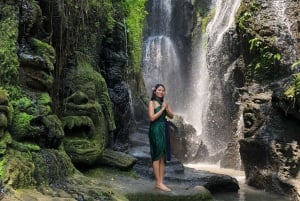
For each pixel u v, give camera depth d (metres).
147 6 25.00
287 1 13.60
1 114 5.68
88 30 10.40
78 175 7.20
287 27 13.23
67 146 8.20
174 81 23.44
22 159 5.79
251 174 11.66
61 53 8.67
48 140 6.79
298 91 10.39
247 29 14.02
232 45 16.17
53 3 8.15
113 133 10.70
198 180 9.93
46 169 6.27
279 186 10.44
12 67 6.45
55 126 6.95
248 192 10.67
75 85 9.12
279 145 10.80
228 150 15.49
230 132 16.09
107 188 6.99
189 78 22.78
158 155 8.36
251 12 14.12
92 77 9.55
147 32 24.59
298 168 10.28
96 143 8.64
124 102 11.41
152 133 8.42
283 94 10.91
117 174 9.03
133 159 9.49
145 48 24.06
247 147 11.74
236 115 15.60
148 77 23.72
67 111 8.64
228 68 16.31
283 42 13.05
